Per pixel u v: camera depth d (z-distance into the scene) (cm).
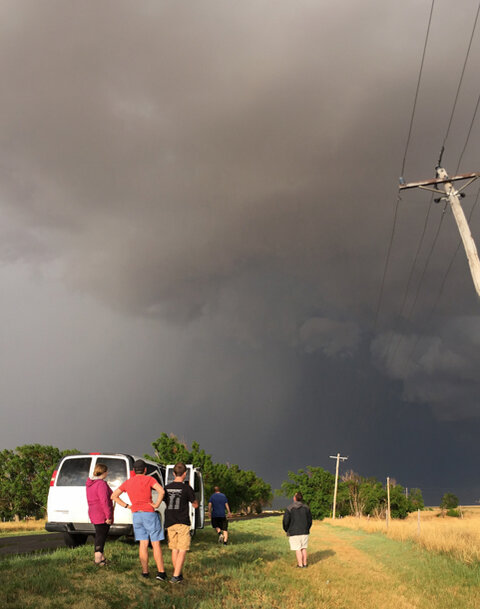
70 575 766
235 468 6988
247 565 1097
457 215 1586
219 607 719
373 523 3612
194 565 1002
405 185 1666
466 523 3769
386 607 847
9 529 2684
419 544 1898
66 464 1160
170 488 856
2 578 711
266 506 8469
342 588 984
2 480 4938
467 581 1129
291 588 933
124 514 1116
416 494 7212
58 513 1114
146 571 820
